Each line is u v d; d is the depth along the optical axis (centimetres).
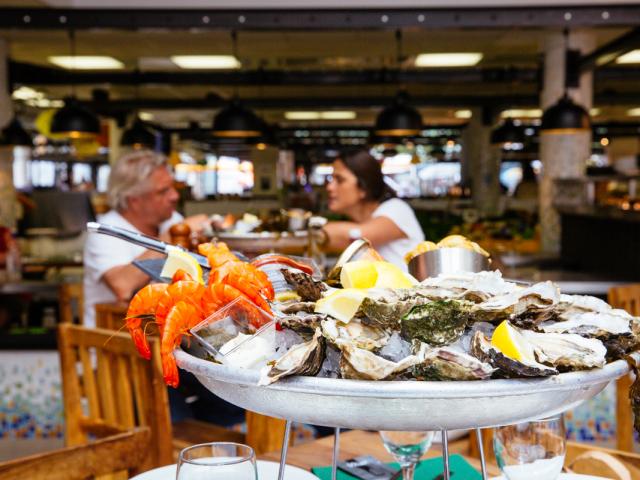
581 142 686
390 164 1773
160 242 102
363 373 72
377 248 323
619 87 1178
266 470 113
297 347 75
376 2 504
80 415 222
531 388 70
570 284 501
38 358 380
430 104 1167
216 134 648
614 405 356
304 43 756
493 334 77
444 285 89
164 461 187
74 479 131
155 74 879
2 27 496
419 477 131
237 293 88
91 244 302
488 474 131
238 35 706
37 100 1174
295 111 1464
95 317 295
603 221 629
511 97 1139
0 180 684
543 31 689
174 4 498
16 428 382
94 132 656
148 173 296
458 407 71
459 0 504
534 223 954
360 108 1165
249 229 325
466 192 1579
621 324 83
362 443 159
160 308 91
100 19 499
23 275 575
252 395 77
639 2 499
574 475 111
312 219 282
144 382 195
